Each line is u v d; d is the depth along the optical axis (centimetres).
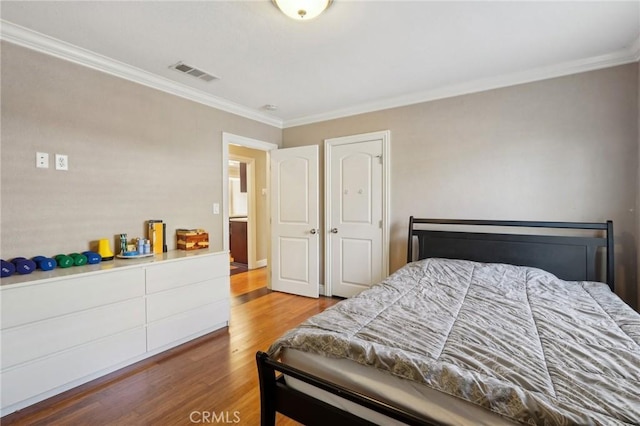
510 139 276
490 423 92
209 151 325
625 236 236
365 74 269
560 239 250
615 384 98
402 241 335
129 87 257
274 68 256
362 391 116
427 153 318
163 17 184
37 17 183
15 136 198
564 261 249
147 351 230
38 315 177
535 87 265
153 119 275
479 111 290
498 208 283
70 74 222
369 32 202
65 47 216
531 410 86
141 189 266
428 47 222
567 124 254
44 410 173
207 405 180
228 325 295
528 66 255
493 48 224
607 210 242
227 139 344
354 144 364
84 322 196
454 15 184
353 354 119
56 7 174
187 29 198
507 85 275
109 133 245
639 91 227
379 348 119
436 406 101
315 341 129
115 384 199
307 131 403
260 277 492
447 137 306
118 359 212
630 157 234
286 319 314
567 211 255
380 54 232
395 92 314
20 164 200
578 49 227
